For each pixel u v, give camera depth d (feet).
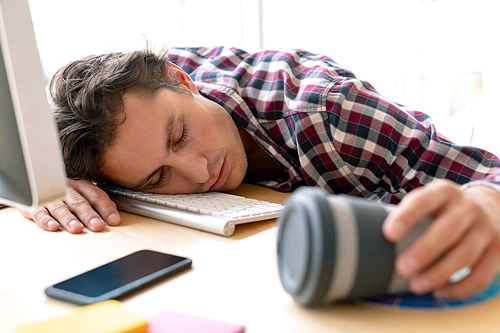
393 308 1.01
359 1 6.04
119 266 1.33
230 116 2.90
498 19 5.68
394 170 2.56
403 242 0.96
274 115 2.93
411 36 6.05
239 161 2.82
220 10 5.34
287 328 0.93
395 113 2.62
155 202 2.21
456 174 2.38
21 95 0.96
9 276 1.35
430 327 0.92
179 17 4.99
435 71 6.02
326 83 2.73
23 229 1.94
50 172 1.02
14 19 0.93
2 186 1.09
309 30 5.94
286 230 1.05
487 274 1.03
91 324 0.89
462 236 1.01
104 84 2.29
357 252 0.91
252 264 1.32
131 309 1.06
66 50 4.17
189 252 1.53
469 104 5.95
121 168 2.36
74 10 4.19
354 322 0.95
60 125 2.36
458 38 5.88
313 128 2.66
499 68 5.73
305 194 0.99
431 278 0.96
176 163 2.37
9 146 1.01
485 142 5.88
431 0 5.91
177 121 2.42
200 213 1.96
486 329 0.91
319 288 0.92
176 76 2.92
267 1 5.64
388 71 6.17
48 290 1.17
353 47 6.13
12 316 1.07
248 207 2.08
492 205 1.29
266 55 3.32
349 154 2.63
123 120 2.25
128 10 4.54
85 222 1.94
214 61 3.73
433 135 2.49
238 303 1.06
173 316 0.97
